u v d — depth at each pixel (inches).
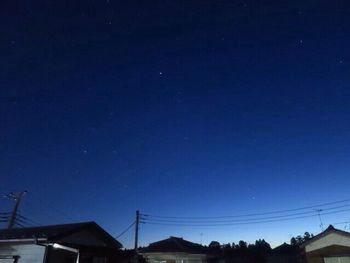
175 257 1465.3
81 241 782.5
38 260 677.3
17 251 703.7
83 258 768.9
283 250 1817.2
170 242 1568.7
